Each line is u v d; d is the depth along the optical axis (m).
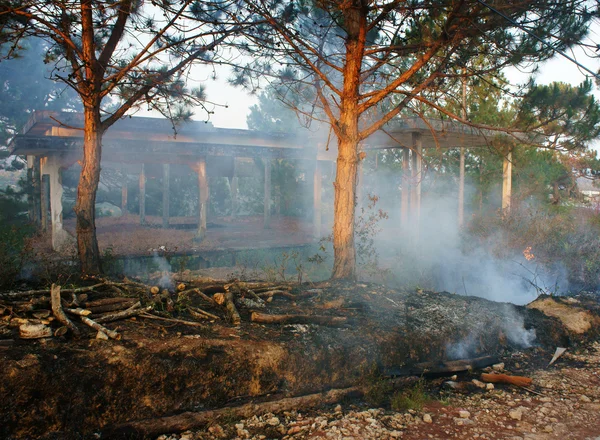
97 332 4.61
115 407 4.01
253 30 7.68
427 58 6.96
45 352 4.09
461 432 4.31
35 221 18.27
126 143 13.37
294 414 4.53
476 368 5.89
